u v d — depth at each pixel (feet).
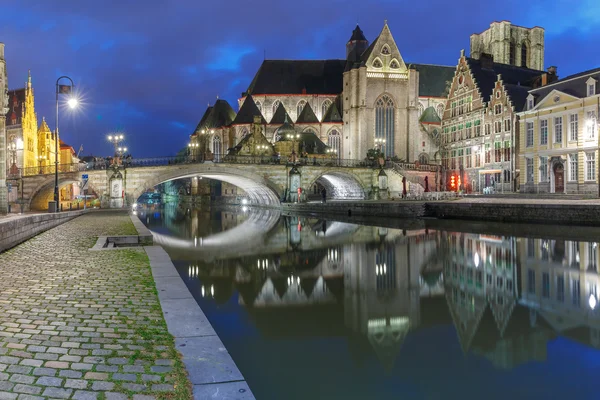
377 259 69.72
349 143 316.19
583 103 164.45
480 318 38.09
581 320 37.17
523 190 193.16
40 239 64.64
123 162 195.93
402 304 42.78
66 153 346.95
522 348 30.76
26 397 15.35
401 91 311.06
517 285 50.29
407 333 34.22
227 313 39.68
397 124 311.06
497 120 221.87
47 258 46.70
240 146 298.35
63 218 101.35
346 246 85.61
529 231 104.42
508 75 254.27
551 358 29.07
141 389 16.44
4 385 16.20
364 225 134.41
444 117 268.62
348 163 274.36
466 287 49.96
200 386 17.22
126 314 25.96
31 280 35.04
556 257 68.49
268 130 328.70
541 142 184.65
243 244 90.38
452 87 262.26
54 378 16.99
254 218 179.32
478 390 24.48
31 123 263.08
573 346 31.24
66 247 55.83
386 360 28.84
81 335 22.06
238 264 65.67
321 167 236.22
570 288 48.73
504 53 319.47
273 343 32.01
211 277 55.88
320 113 352.90
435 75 350.84
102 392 16.02
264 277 55.93
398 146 310.45
